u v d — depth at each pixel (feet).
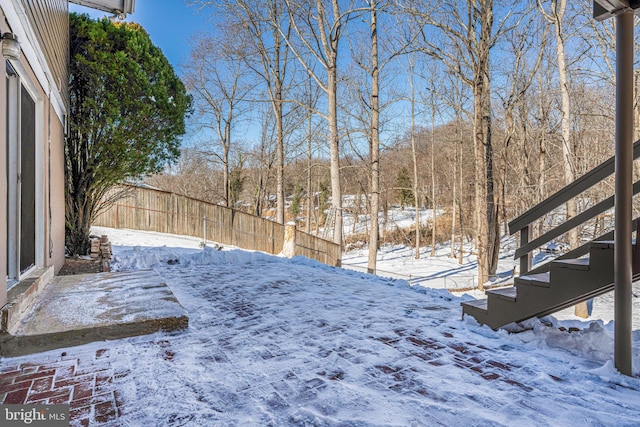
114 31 23.62
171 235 40.16
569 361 8.46
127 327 9.71
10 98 11.65
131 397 6.72
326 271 22.38
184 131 28.73
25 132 13.33
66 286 13.80
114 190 37.96
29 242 13.84
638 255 7.66
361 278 19.94
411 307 13.57
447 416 6.14
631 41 7.52
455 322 11.56
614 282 7.72
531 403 6.57
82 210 23.91
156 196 41.88
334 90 47.01
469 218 82.79
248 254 26.16
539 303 9.33
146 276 15.92
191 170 86.33
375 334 10.39
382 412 6.25
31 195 14.14
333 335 10.30
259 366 8.14
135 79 23.67
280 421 5.97
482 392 6.98
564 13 39.68
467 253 78.64
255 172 94.58
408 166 100.48
